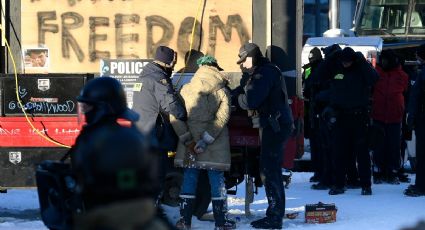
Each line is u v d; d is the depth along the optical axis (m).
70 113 23.34
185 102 22.02
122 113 12.30
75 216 10.46
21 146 23.48
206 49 23.94
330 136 30.64
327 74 30.03
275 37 23.84
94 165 6.67
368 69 29.58
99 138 6.81
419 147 29.81
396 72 32.94
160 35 23.94
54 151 23.44
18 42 24.03
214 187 22.47
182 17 23.89
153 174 6.82
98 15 23.98
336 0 68.25
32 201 28.75
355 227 23.50
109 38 23.95
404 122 34.72
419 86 29.56
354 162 32.22
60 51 24.05
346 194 30.78
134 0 23.91
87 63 24.03
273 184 22.91
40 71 24.06
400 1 55.53
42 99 23.42
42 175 12.52
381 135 30.84
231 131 23.78
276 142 22.67
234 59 23.91
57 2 23.98
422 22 55.22
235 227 23.03
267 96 22.33
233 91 23.80
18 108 23.44
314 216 24.30
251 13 23.84
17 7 24.03
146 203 6.65
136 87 22.12
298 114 24.52
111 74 23.66
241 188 32.22
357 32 56.09
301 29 24.06
